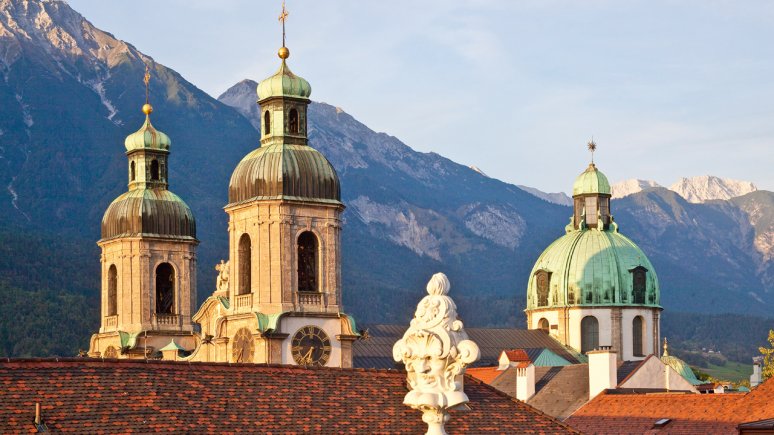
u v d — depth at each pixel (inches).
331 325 6146.7
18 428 2364.7
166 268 7490.2
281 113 6294.3
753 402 4840.1
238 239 6245.1
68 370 2544.3
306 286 6200.8
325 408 2659.9
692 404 5007.4
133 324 7342.5
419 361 2265.0
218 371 2687.0
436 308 2265.0
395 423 2664.9
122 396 2524.6
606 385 6589.6
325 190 6235.2
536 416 2829.7
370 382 2783.0
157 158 7583.7
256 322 6003.9
